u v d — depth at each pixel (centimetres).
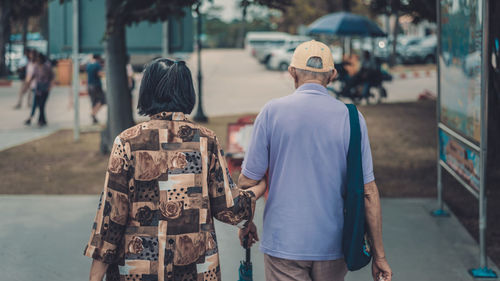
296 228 279
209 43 11425
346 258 276
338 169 280
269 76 3073
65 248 544
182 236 239
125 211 237
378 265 287
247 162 288
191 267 240
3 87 2608
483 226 468
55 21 1145
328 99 285
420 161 948
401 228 604
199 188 243
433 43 3647
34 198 732
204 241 242
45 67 1398
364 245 283
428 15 1023
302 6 3744
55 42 1154
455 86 541
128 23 848
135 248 237
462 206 699
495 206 696
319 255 279
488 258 515
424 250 537
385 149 1040
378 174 862
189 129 246
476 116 469
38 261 510
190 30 1137
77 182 830
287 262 282
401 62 3625
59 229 603
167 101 247
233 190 253
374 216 282
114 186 237
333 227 280
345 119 281
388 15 1168
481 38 443
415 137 1142
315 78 290
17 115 1644
